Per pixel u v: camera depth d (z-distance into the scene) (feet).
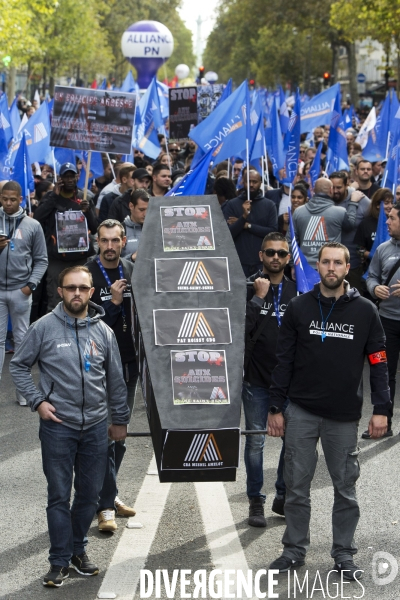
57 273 36.68
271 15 189.67
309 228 34.91
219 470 16.44
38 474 23.94
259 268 35.78
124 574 17.88
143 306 17.31
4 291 30.07
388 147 44.34
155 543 19.48
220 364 16.76
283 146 50.93
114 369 18.06
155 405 16.37
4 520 20.75
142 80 123.13
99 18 194.90
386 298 27.71
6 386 33.42
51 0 113.39
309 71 188.96
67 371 17.38
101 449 17.88
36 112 46.19
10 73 123.85
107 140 36.83
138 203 27.76
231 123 37.96
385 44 129.39
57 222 35.81
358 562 18.61
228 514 21.21
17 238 30.01
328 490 22.91
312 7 179.22
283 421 18.34
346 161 50.96
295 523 18.26
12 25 99.40
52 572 17.39
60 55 153.28
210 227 18.22
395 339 28.19
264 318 20.72
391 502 21.90
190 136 38.60
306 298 18.12
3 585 17.42
